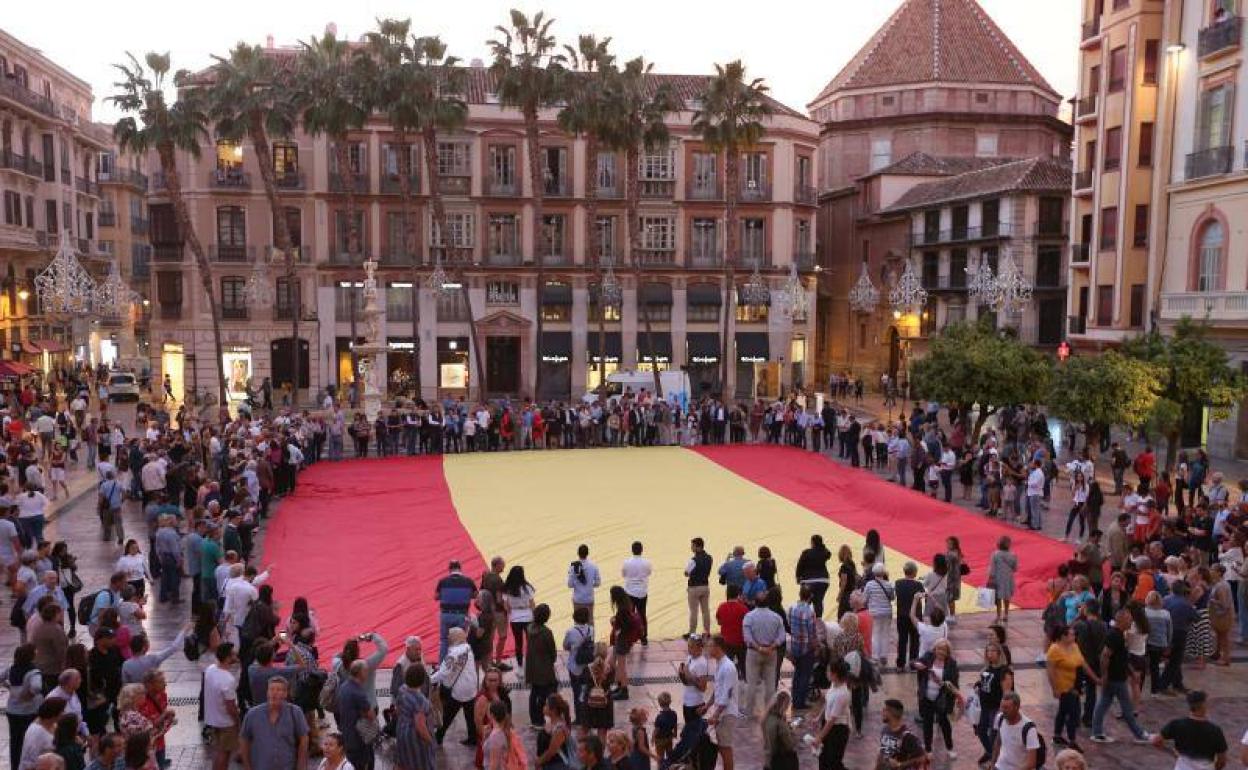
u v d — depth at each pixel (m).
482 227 57.22
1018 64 72.25
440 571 21.08
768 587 14.87
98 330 70.31
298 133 55.22
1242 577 17.70
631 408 38.53
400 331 57.03
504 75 47.25
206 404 47.97
